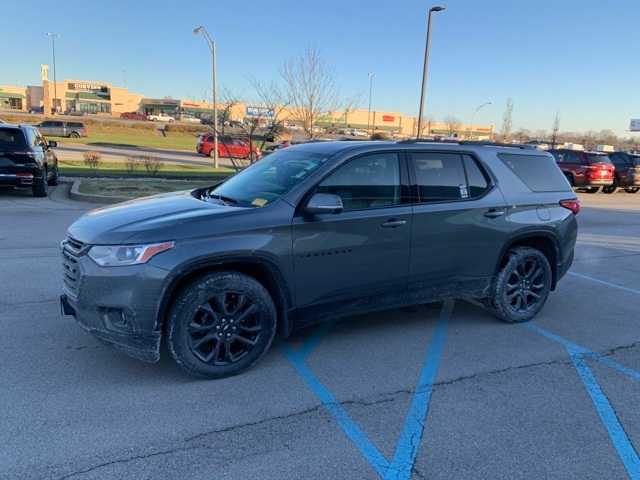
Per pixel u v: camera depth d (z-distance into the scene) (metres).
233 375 4.00
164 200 4.55
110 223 3.85
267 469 2.89
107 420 3.34
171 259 3.63
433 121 84.94
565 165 23.19
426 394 3.82
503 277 5.21
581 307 6.08
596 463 3.03
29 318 5.02
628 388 4.01
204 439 3.16
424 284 4.79
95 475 2.80
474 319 5.52
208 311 3.85
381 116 95.12
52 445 3.05
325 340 4.82
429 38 22.78
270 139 22.17
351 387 3.90
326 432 3.28
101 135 55.16
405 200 4.59
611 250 9.82
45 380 3.84
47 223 10.05
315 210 4.02
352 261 4.35
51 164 15.61
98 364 4.12
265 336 4.08
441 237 4.76
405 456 3.05
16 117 60.53
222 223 3.84
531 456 3.08
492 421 3.46
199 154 35.81
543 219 5.39
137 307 3.60
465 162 5.02
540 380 4.11
